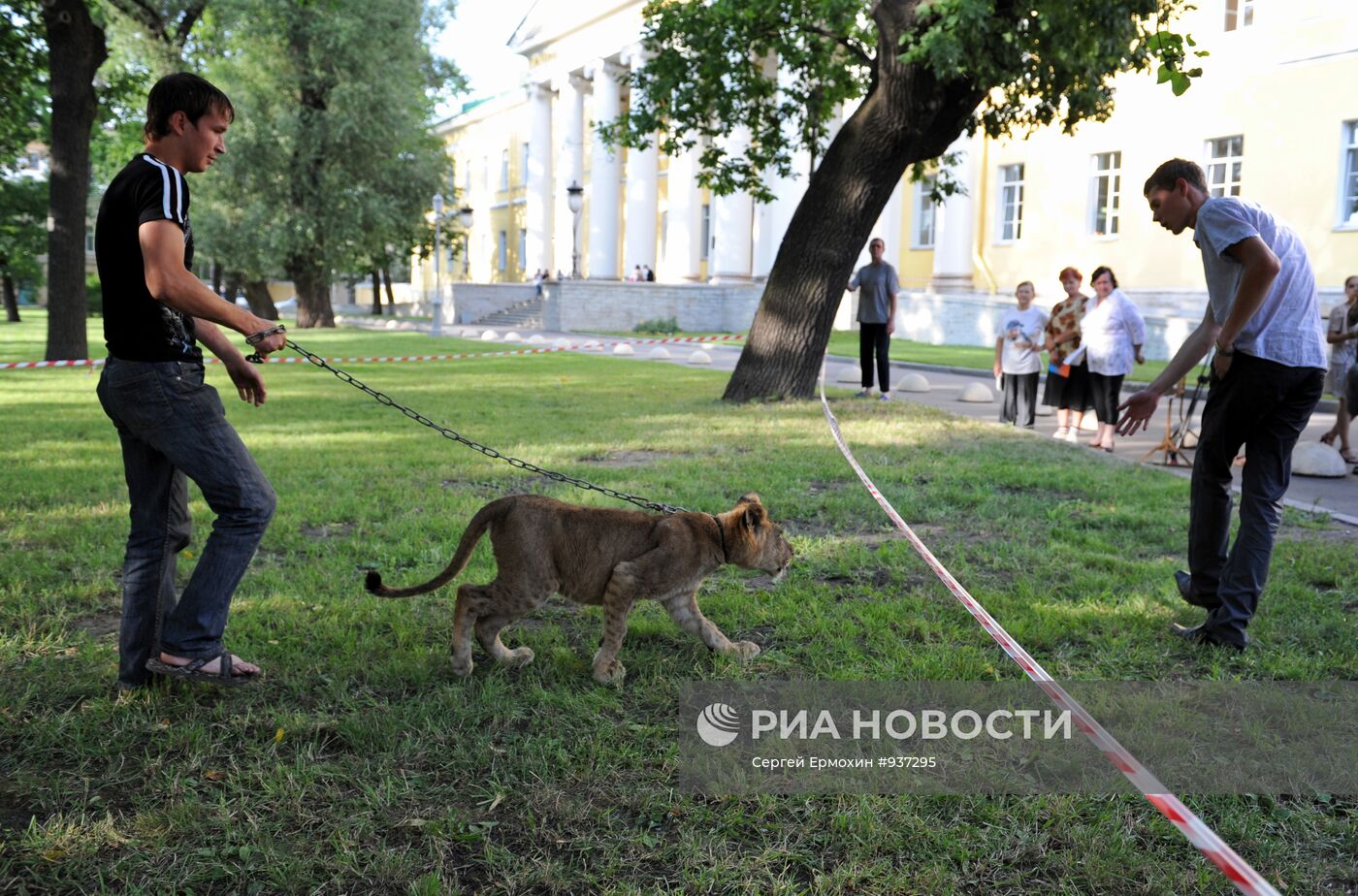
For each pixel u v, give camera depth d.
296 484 7.71
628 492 7.44
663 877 2.70
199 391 3.56
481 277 66.06
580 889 2.64
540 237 53.41
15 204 39.25
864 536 6.36
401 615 4.68
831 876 2.67
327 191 36.31
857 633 4.49
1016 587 5.29
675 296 40.69
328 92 36.16
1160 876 2.68
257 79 35.16
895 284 14.06
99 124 30.02
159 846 2.78
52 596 4.86
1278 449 4.30
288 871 2.68
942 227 33.47
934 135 12.72
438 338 32.09
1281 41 24.95
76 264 20.12
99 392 3.57
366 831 2.88
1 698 3.65
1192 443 11.30
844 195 13.14
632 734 3.51
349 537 6.19
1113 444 10.50
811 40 13.99
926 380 17.45
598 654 3.99
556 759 3.31
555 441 9.94
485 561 5.61
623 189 53.69
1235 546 4.35
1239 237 4.11
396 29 36.94
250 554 3.72
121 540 5.93
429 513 6.76
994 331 30.23
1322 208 24.42
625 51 44.00
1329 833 2.90
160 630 3.68
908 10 11.72
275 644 4.23
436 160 40.75
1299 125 24.72
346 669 4.00
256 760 3.29
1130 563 5.65
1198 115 26.81
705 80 14.21
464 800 3.07
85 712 3.57
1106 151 29.23
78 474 8.04
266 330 3.50
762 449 9.54
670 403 13.35
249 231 35.34
